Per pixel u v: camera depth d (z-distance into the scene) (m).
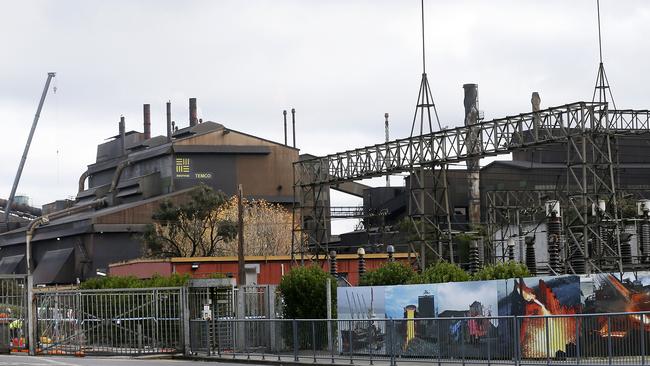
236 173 133.62
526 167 108.31
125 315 44.78
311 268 54.91
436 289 40.78
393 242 102.81
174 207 110.38
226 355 41.72
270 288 47.84
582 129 54.34
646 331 27.69
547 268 59.06
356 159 69.75
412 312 41.50
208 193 112.44
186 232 106.81
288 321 38.28
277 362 37.91
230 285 45.50
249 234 114.19
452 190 113.12
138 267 82.31
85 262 124.56
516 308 38.25
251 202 123.31
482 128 60.00
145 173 139.88
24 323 46.09
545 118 56.50
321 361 36.72
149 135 170.88
